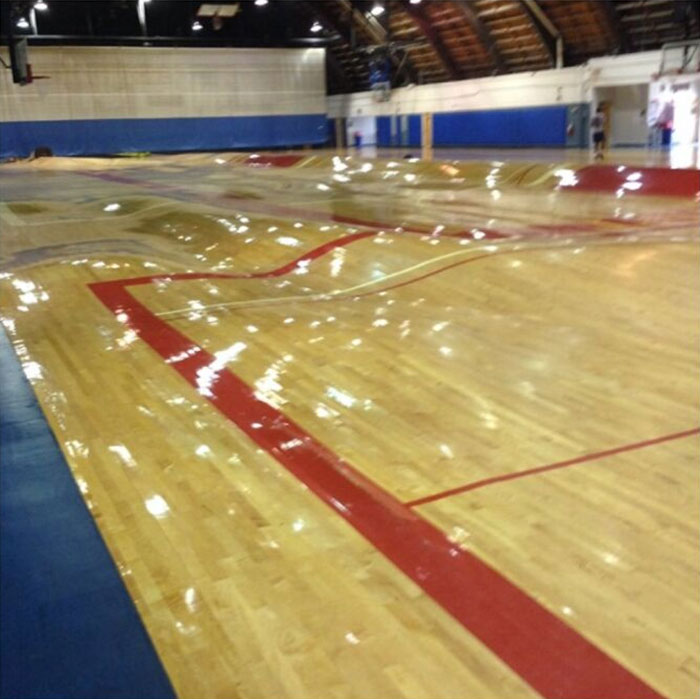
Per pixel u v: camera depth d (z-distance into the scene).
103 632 1.74
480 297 5.78
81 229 9.15
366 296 5.98
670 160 13.63
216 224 9.10
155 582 2.41
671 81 16.98
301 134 27.41
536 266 6.39
